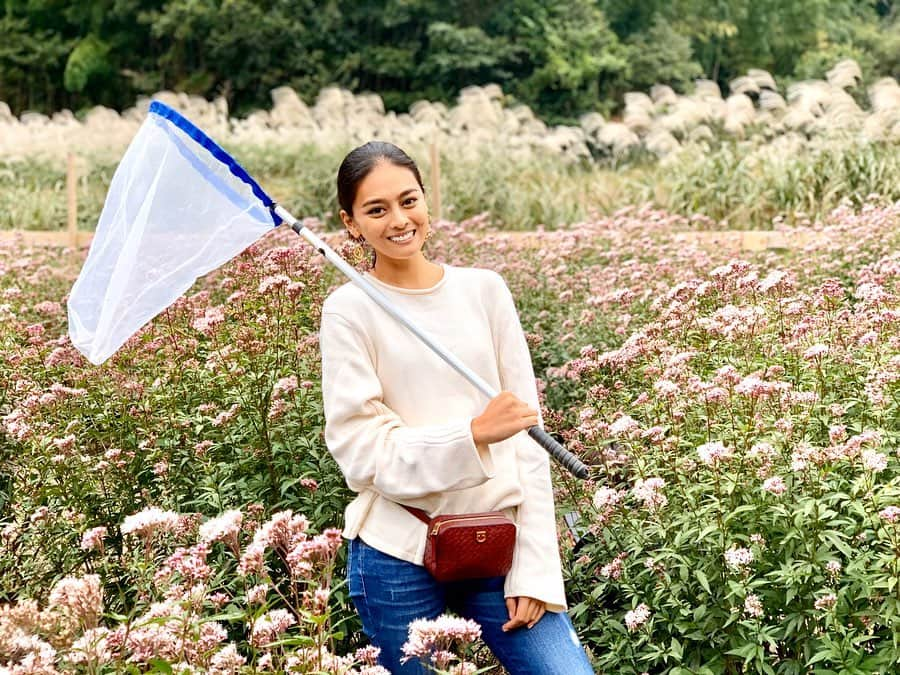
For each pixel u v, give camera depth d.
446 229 9.24
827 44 40.53
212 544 3.96
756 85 18.44
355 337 2.85
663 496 3.51
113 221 3.21
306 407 4.41
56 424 4.75
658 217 10.01
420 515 2.79
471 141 18.17
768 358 4.59
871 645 3.37
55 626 2.59
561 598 2.80
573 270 8.05
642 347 4.79
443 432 2.71
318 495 4.16
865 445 3.63
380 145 2.89
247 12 34.72
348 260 5.18
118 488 4.48
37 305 6.86
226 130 24.66
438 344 2.83
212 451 4.50
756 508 3.47
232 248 3.22
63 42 39.91
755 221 13.23
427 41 35.97
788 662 3.33
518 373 2.95
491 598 2.83
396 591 2.78
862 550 3.34
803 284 7.18
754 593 3.42
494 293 2.98
